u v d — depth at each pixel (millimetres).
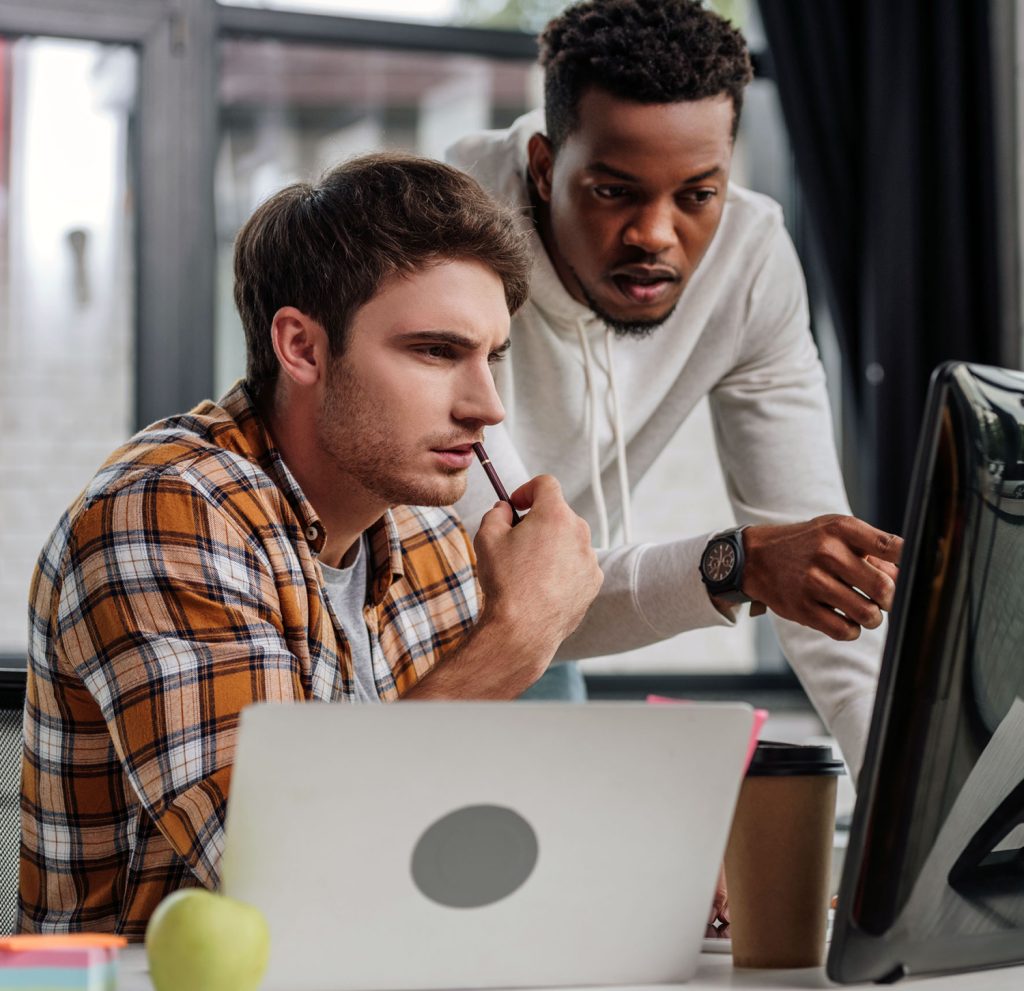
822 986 793
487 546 1080
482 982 762
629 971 785
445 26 3529
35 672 1212
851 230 3650
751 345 1840
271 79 3471
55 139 3346
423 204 1146
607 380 1773
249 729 673
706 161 1507
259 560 1143
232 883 711
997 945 819
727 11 3768
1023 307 3602
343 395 1170
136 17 3348
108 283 3369
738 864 862
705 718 736
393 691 1317
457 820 726
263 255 1212
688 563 1372
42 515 3338
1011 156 3645
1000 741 774
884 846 738
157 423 1272
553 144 1596
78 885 1212
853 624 1215
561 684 1791
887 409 3572
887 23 3623
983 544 736
